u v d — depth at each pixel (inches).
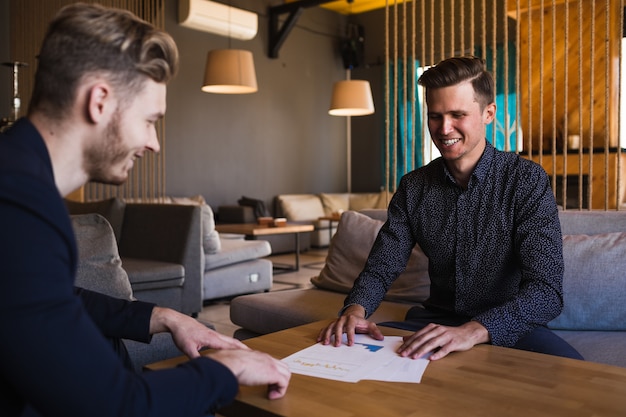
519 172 68.5
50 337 25.6
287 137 359.6
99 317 45.8
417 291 100.3
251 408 39.7
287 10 335.0
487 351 52.9
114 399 26.9
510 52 307.3
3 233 25.2
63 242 27.4
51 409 26.2
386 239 75.7
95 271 75.3
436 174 73.6
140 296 146.6
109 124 31.4
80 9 31.3
